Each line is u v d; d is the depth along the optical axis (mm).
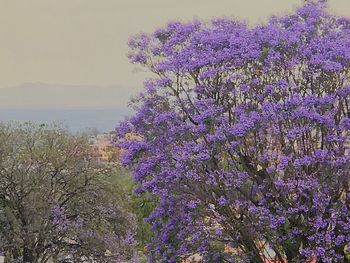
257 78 24047
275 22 25703
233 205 23844
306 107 22719
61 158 49406
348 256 24484
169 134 24312
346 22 25562
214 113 23422
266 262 25594
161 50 26141
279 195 23406
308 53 23719
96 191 49688
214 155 23531
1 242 46812
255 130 23141
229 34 25109
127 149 25672
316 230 22812
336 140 22812
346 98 23656
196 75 24859
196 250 24484
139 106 25625
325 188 22906
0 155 48344
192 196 24469
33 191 48344
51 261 51781
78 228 47750
